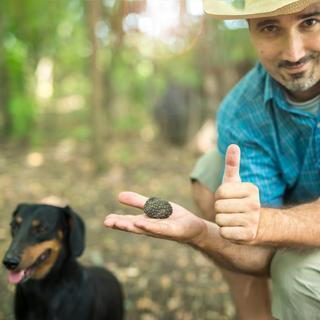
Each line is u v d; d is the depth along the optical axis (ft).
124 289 4.39
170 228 2.28
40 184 7.35
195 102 9.75
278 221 2.27
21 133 10.54
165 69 9.95
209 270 4.70
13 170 8.14
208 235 2.54
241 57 8.20
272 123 2.87
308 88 2.65
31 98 11.62
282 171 2.94
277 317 2.71
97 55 7.72
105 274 3.96
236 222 2.12
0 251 4.99
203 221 2.49
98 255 4.99
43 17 10.53
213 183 3.26
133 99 12.63
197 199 3.36
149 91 11.95
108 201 6.61
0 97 10.53
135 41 9.23
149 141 10.41
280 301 2.67
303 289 2.53
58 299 3.56
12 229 3.65
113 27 8.18
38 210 3.57
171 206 2.40
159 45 8.54
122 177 7.65
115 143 10.03
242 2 2.94
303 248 2.51
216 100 8.83
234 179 2.12
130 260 4.92
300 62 2.52
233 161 2.10
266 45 2.56
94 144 7.84
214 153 3.32
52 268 3.53
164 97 10.14
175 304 4.15
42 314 3.59
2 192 6.95
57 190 7.07
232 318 3.93
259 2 2.49
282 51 2.52
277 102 2.79
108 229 5.67
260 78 2.95
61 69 15.17
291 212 2.35
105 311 3.77
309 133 2.77
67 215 3.66
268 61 2.60
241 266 2.72
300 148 2.85
